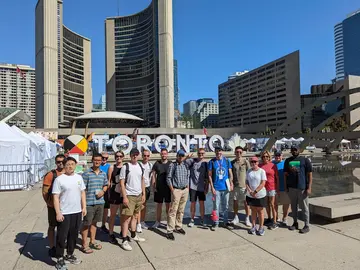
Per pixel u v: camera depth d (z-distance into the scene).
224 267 4.14
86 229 4.80
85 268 4.18
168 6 106.19
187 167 5.83
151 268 4.15
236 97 143.38
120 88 134.75
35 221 6.92
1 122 13.16
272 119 114.75
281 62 109.00
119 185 5.27
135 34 131.25
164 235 5.67
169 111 104.25
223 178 6.10
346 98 80.88
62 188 4.27
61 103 114.81
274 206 6.06
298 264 4.20
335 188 12.80
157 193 6.18
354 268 4.04
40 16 103.19
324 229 5.82
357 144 53.75
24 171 12.47
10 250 4.98
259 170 5.73
